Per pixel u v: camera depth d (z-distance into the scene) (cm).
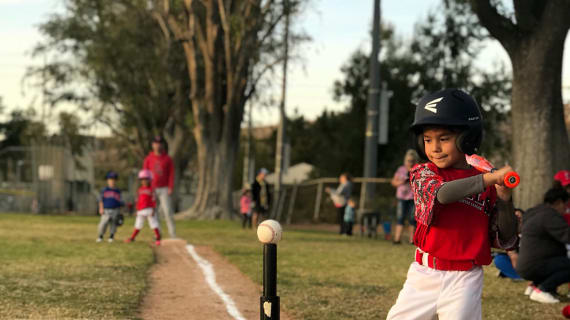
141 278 716
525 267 645
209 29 2473
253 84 2583
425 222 276
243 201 1848
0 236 1235
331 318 530
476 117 275
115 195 1198
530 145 1209
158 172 1230
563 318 554
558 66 1202
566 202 654
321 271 813
